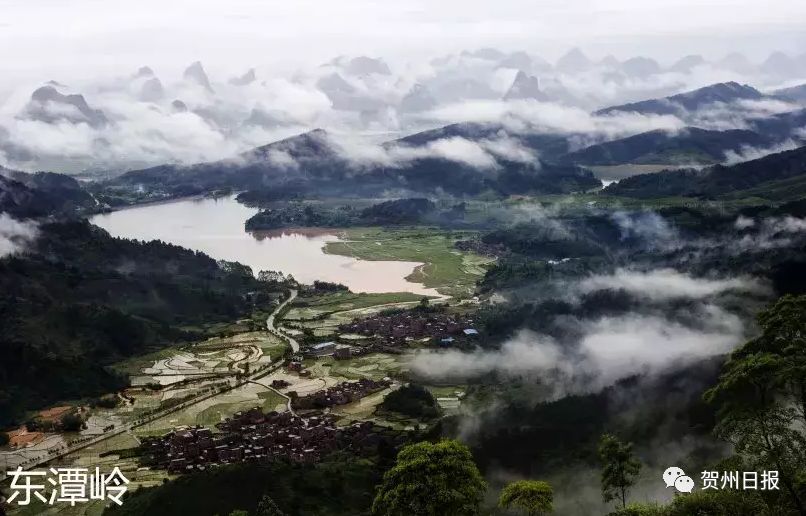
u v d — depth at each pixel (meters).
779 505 105.56
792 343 107.81
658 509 123.12
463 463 134.75
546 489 143.88
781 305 112.62
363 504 189.75
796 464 103.19
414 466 132.62
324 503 188.62
